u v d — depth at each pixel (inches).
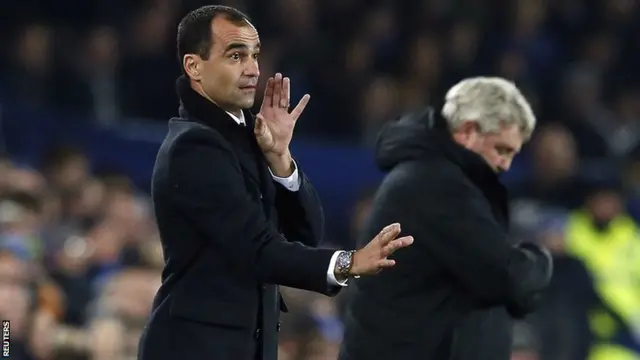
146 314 1088.8
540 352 1235.2
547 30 1925.4
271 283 618.2
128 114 1540.4
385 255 589.3
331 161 1459.2
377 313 748.6
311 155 1455.5
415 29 1817.2
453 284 750.5
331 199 1456.7
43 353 1027.3
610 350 1302.9
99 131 1405.0
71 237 1175.6
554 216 1363.2
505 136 769.6
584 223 1350.9
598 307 1305.4
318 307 1193.4
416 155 760.3
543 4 1916.8
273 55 1635.1
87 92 1520.7
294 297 1146.7
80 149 1339.8
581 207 1419.8
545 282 759.1
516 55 1806.1
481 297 743.1
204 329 624.1
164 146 630.5
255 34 637.3
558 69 1870.1
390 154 769.6
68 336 1048.2
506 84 782.5
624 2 1985.7
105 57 1535.4
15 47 1542.8
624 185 1485.0
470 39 1807.3
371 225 757.3
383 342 745.0
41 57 1515.7
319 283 597.3
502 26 1878.7
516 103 772.6
